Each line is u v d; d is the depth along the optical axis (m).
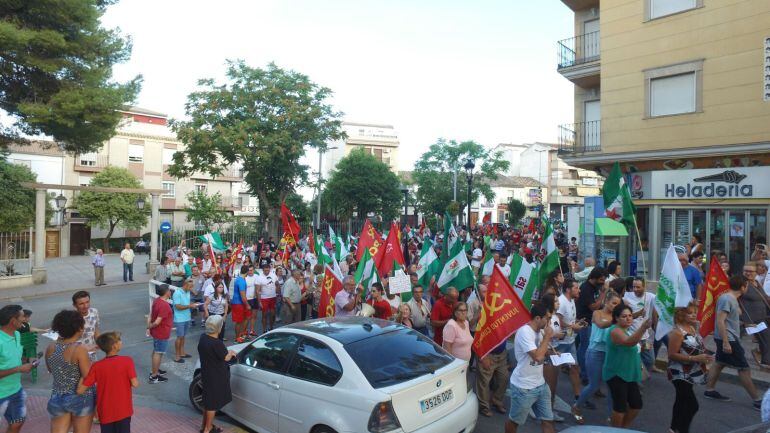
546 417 5.68
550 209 67.06
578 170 67.75
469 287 8.99
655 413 7.09
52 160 42.06
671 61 16.44
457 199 45.53
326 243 20.59
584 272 10.73
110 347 5.29
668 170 16.92
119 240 44.81
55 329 5.32
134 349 11.09
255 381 6.23
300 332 6.09
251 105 29.06
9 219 34.38
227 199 51.03
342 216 43.41
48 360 5.37
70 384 5.29
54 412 5.28
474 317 8.62
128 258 23.86
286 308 11.65
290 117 28.64
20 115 17.19
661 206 17.14
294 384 5.70
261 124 28.73
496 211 66.75
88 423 5.36
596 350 6.54
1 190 34.22
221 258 17.22
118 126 18.56
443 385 5.39
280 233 33.69
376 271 9.97
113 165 44.25
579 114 21.11
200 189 49.91
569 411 7.15
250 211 53.75
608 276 9.22
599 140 19.89
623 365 5.84
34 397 7.90
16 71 16.42
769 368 8.48
